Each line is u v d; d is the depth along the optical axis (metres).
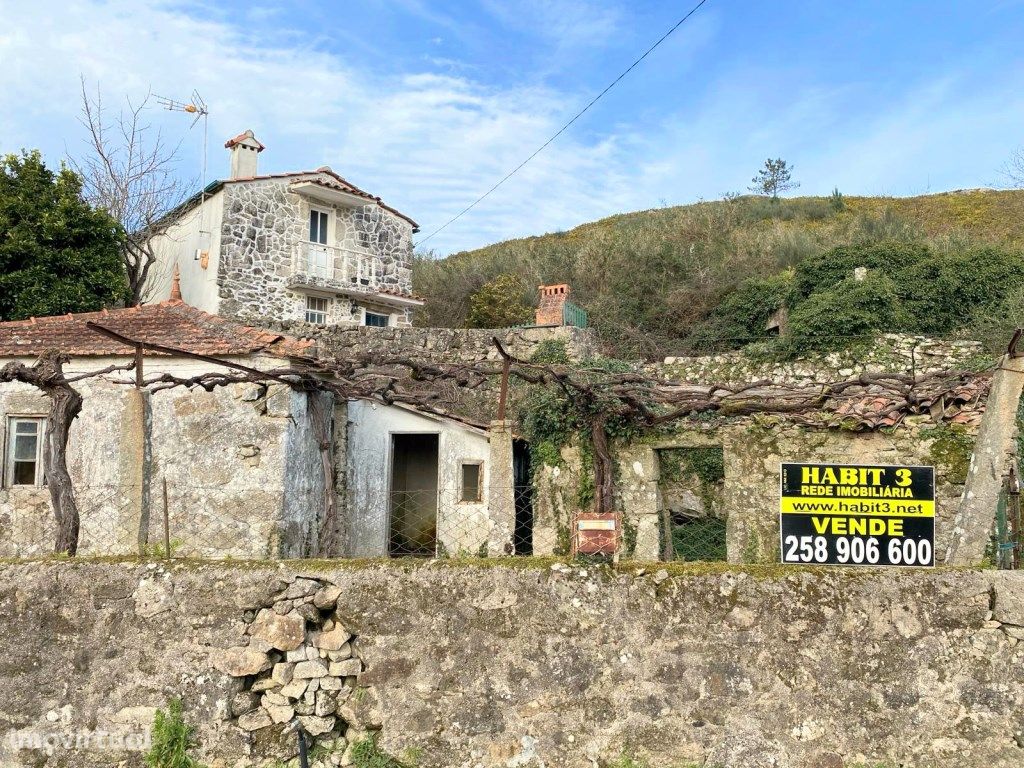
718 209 31.16
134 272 20.22
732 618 4.88
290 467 9.59
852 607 4.83
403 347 14.99
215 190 20.00
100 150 22.12
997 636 4.73
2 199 16.50
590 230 38.28
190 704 5.05
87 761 5.06
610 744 4.84
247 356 9.53
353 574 5.13
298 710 5.05
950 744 4.66
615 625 4.95
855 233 25.53
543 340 14.08
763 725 4.78
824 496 5.34
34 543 9.78
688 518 13.66
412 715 4.99
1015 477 5.75
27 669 5.17
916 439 9.38
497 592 5.04
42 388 6.22
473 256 34.22
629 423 10.68
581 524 5.11
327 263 21.39
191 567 5.21
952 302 16.88
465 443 12.07
